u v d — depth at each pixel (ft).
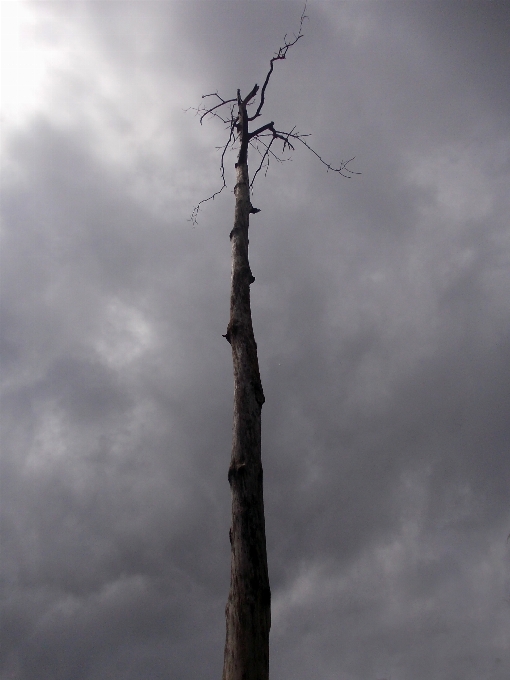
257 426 16.03
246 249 22.18
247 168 26.58
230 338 18.65
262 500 14.61
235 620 12.22
